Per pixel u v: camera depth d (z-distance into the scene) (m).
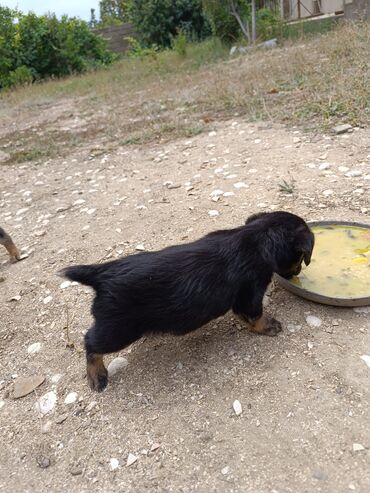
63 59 3.49
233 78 1.76
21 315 0.70
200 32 3.51
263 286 0.54
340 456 0.42
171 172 1.07
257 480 0.42
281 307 0.60
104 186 1.08
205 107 1.51
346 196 0.80
